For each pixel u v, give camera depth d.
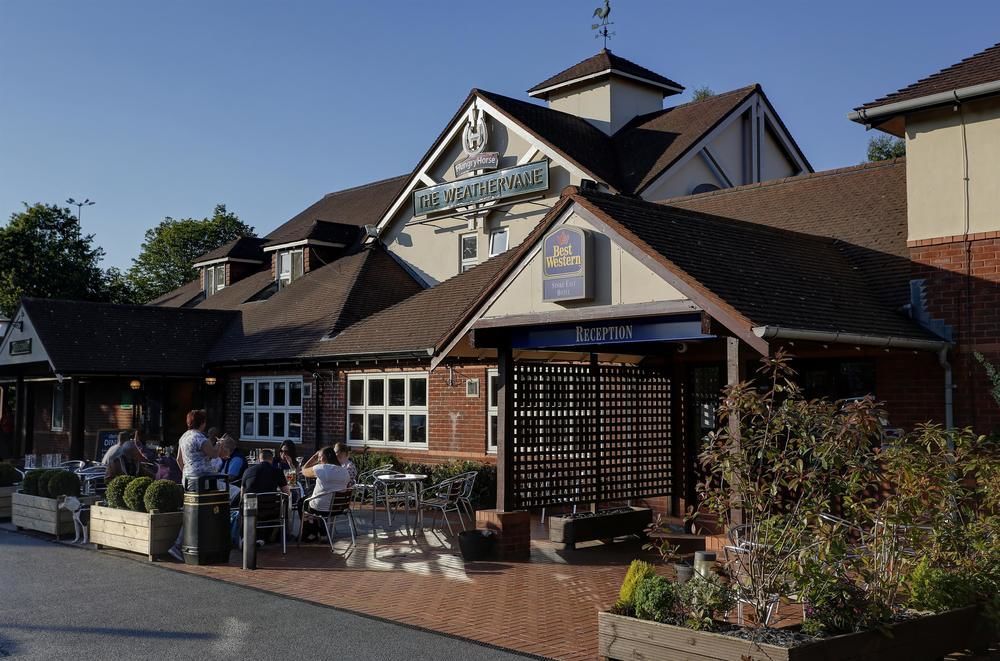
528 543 12.18
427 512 16.91
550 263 11.07
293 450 15.66
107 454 15.88
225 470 14.97
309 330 22.05
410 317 19.86
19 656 7.65
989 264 11.92
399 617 8.93
